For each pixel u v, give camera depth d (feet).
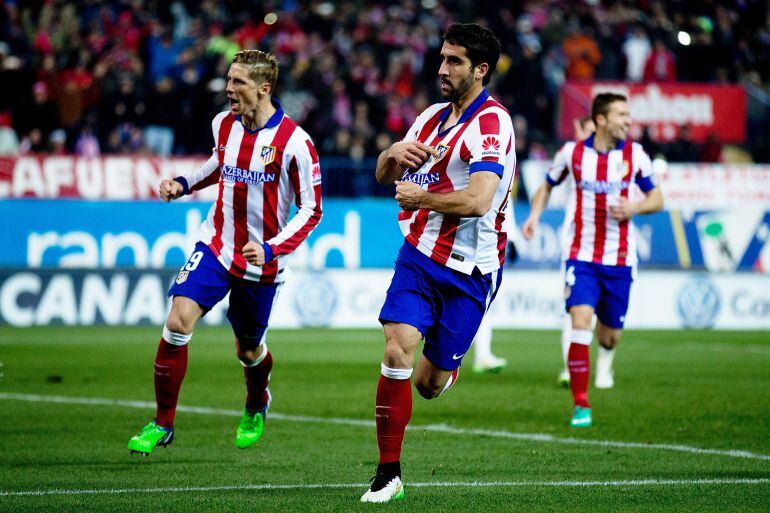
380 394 64.18
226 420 100.42
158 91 238.68
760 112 280.51
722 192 238.07
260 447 85.46
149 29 257.96
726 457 81.10
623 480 71.51
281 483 70.03
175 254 213.25
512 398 119.03
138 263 211.82
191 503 62.75
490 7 290.15
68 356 158.71
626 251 107.65
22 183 210.79
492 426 98.12
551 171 112.37
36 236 208.33
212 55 258.98
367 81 264.93
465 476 73.10
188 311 75.51
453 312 66.69
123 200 211.61
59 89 238.68
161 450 83.46
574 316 102.47
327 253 218.59
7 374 136.36
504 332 216.74
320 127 246.68
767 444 87.76
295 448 84.99
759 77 307.37
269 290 79.61
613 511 61.31
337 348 177.88
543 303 224.12
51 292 207.21
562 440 89.81
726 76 293.84
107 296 208.44
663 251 229.66
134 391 121.08
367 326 217.97
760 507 62.59
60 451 82.23
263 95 76.95
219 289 77.46
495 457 81.20
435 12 291.58
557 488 68.54
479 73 65.16
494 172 62.85
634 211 106.32
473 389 127.54
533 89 268.41
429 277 65.67
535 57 276.00
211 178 81.41
